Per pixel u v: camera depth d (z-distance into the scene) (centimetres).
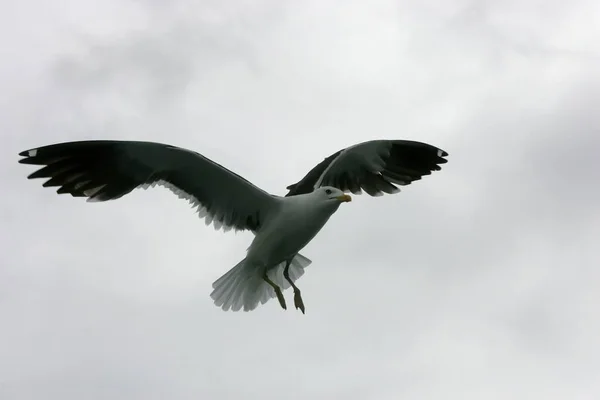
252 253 1011
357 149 1116
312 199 985
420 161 1182
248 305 1040
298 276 1092
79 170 949
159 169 979
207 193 1012
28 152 913
